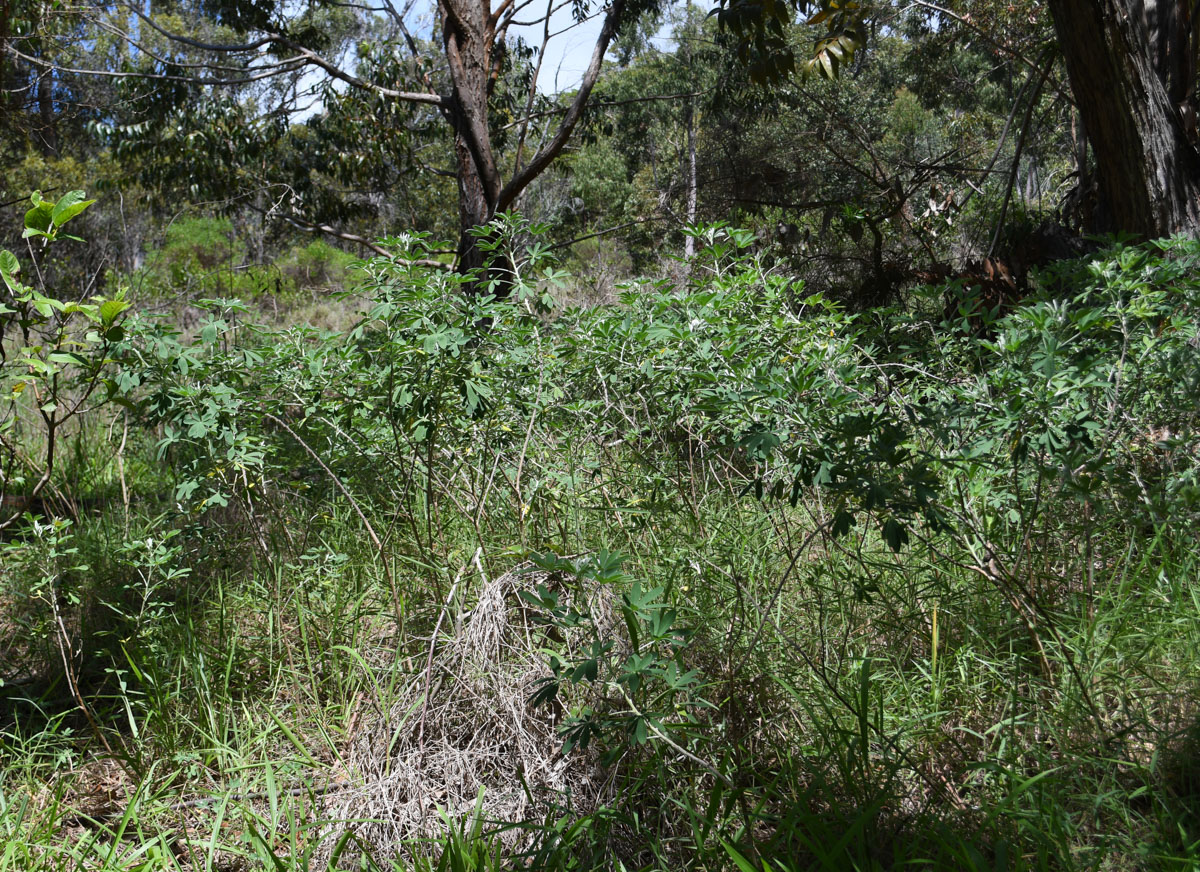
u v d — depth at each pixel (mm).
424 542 4398
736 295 4102
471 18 8984
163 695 3404
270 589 3973
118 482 6586
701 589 3562
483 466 4363
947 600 3451
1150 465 3580
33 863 2553
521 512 3859
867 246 8969
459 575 3402
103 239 15195
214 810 2908
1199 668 2789
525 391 4148
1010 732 2816
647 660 2350
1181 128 5758
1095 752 2570
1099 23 5691
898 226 9172
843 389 3055
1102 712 2795
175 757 3076
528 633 3031
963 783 2662
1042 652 2980
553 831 2484
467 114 8977
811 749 2781
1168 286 3666
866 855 2393
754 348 3918
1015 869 2201
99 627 4191
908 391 3871
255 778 3104
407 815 2744
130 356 3342
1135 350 3357
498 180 9148
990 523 3652
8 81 11570
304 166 13586
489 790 2842
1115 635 2949
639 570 3820
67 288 12406
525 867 2439
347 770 3057
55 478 6277
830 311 4453
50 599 3592
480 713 2977
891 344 4578
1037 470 3160
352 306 14523
